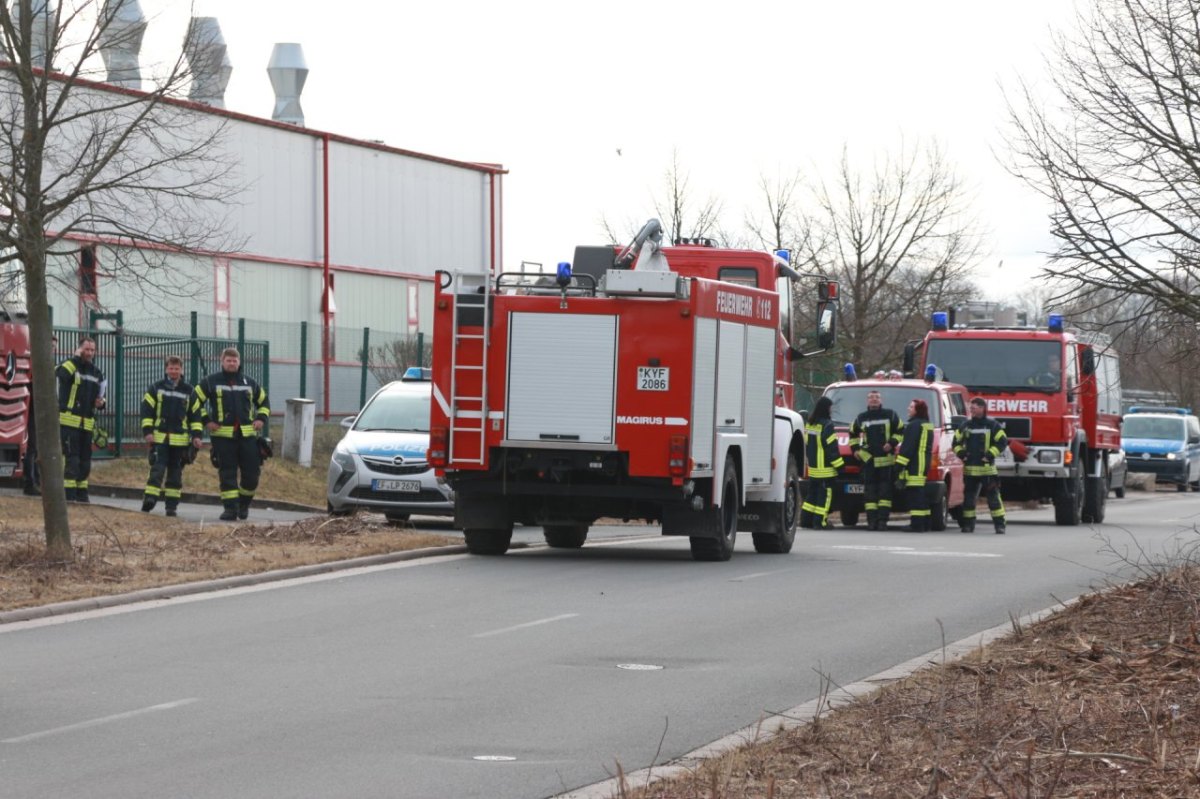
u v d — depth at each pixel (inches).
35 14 781.9
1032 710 457.7
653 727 459.2
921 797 359.6
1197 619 584.7
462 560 926.4
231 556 870.4
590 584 811.4
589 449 907.4
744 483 981.8
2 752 418.3
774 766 398.0
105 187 816.3
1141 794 364.8
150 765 404.2
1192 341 742.5
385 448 1088.8
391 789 382.3
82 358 1111.0
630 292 899.4
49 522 802.8
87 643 605.3
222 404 1088.2
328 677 535.2
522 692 511.5
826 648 607.8
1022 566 948.0
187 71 831.1
